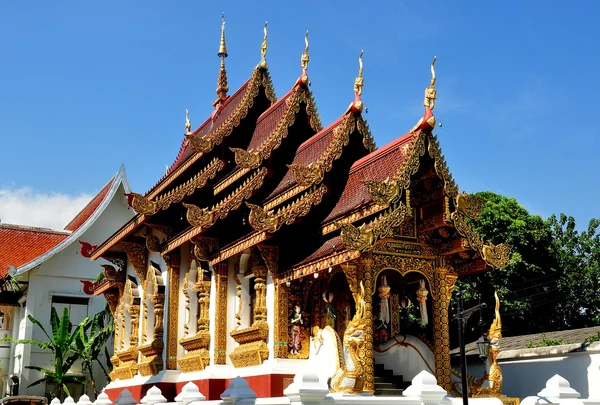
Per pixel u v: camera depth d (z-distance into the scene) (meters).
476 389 14.22
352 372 12.85
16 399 24.91
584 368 14.80
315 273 14.26
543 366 15.97
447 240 14.68
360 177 14.98
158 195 21.83
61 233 42.16
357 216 13.88
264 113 19.64
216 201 19.39
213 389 17.14
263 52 20.08
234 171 18.09
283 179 17.20
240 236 18.25
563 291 29.05
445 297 14.84
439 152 13.79
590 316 29.66
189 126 25.02
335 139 15.29
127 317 24.56
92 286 28.06
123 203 39.12
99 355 36.56
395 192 13.00
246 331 16.33
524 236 29.11
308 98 17.61
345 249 13.24
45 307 35.78
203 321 18.33
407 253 14.50
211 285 18.53
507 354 16.95
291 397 10.59
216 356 17.55
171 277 20.36
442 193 14.10
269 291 15.99
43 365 35.16
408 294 16.47
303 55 17.67
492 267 14.59
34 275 35.84
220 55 24.19
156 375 20.30
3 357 37.09
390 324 16.33
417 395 11.28
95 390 32.44
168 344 19.89
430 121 13.52
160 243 21.52
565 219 31.70
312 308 15.78
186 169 19.81
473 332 25.67
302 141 17.77
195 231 17.94
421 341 15.09
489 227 29.22
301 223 15.49
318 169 14.92
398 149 14.19
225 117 22.11
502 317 27.64
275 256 15.80
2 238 39.78
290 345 15.50
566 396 11.41
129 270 25.14
